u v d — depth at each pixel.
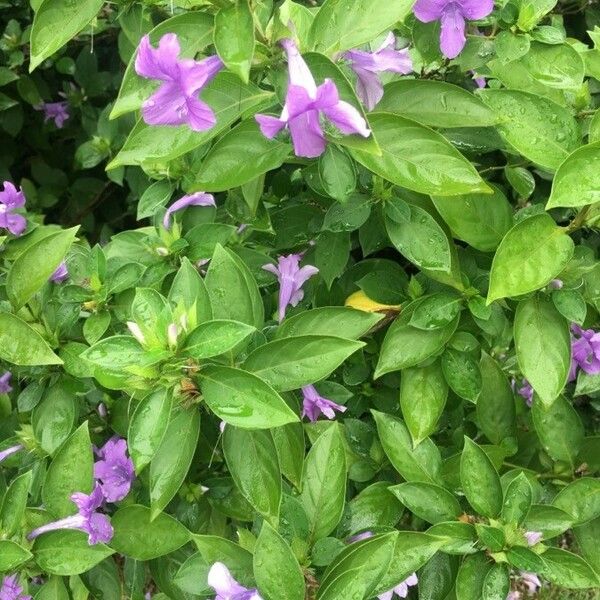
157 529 0.52
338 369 0.64
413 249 0.52
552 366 0.50
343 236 0.58
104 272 0.56
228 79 0.46
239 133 0.48
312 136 0.41
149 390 0.43
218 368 0.43
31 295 0.53
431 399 0.54
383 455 0.59
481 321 0.53
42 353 0.51
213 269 0.48
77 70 1.01
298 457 0.50
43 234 0.62
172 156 0.47
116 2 0.61
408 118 0.46
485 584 0.47
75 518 0.49
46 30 0.47
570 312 0.49
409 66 0.49
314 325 0.50
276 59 0.44
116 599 0.54
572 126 0.49
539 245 0.47
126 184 1.12
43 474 0.57
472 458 0.49
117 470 0.56
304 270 0.57
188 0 0.45
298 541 0.47
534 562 0.47
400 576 0.47
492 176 0.72
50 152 1.16
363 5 0.44
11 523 0.48
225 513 0.58
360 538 0.51
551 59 0.51
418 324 0.52
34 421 0.54
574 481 0.52
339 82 0.42
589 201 0.44
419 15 0.48
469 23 0.52
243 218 0.61
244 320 0.48
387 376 0.63
